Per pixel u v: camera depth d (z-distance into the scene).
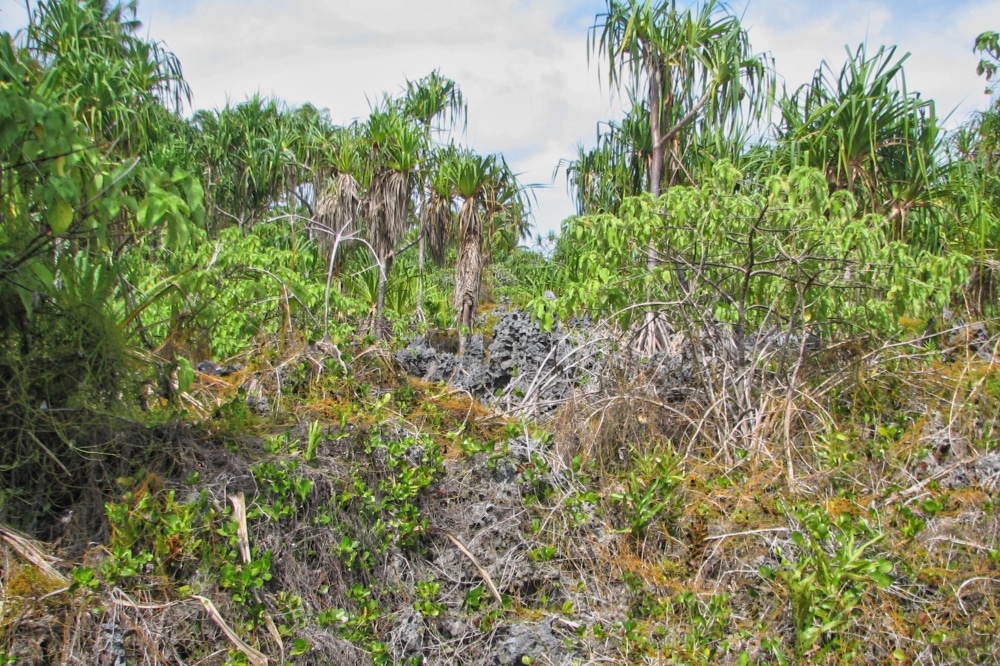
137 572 3.14
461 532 4.04
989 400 4.72
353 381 4.87
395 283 12.16
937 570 3.44
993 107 8.91
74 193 3.16
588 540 3.99
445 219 12.59
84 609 2.96
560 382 5.73
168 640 3.03
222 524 3.46
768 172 8.17
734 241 5.43
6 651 2.80
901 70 8.28
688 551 3.92
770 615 3.47
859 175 8.45
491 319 14.98
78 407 3.53
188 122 19.12
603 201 9.34
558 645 3.48
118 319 4.13
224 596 3.22
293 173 17.86
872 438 4.74
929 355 5.24
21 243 3.39
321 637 3.32
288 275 5.68
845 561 3.34
